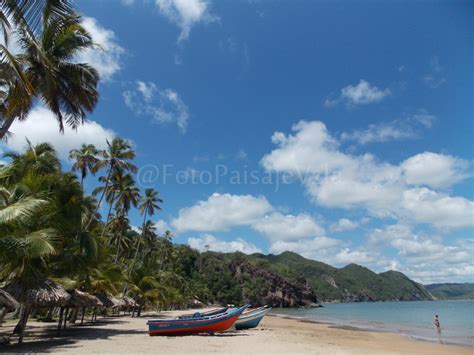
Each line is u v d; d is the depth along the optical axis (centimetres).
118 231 5391
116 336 2059
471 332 3603
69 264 1883
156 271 6881
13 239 1246
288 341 2155
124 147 4009
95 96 1998
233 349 1680
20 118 1809
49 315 3250
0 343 1630
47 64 1559
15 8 906
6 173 1356
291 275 17900
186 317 2388
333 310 11750
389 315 7769
